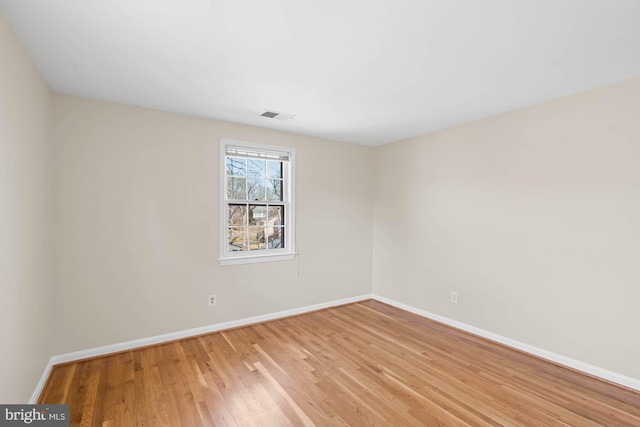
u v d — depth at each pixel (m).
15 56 1.74
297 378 2.41
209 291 3.35
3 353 1.58
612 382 2.37
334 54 1.99
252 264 3.63
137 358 2.74
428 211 3.85
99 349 2.78
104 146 2.81
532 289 2.86
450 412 2.01
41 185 2.28
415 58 2.04
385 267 4.46
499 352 2.90
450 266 3.58
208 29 1.72
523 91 2.56
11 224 1.68
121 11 1.55
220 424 1.89
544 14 1.58
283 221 3.98
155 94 2.66
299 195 4.01
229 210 3.55
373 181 4.66
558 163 2.69
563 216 2.66
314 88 2.52
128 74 2.28
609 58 2.02
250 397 2.16
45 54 1.98
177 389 2.26
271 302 3.79
